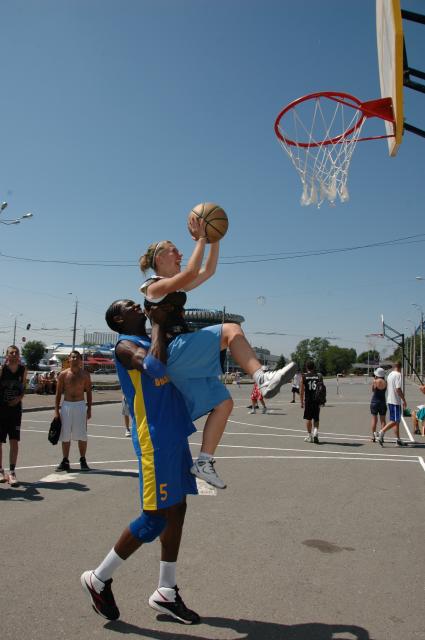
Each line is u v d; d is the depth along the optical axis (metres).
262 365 3.26
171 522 3.59
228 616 3.66
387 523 5.98
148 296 3.46
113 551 3.55
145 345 3.65
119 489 7.45
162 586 3.65
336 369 138.62
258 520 6.04
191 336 3.42
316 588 4.15
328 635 3.38
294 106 7.41
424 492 7.59
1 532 5.48
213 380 3.53
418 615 3.69
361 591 4.10
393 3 6.11
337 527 5.81
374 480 8.41
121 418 18.95
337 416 20.98
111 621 3.56
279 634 3.39
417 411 15.22
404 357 28.03
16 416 7.80
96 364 85.19
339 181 7.64
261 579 4.32
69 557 4.76
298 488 7.73
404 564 4.71
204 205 3.54
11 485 7.62
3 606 3.77
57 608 3.75
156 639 3.32
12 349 7.77
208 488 7.69
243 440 13.27
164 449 3.46
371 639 3.34
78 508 6.43
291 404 28.42
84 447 8.94
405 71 7.10
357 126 7.54
